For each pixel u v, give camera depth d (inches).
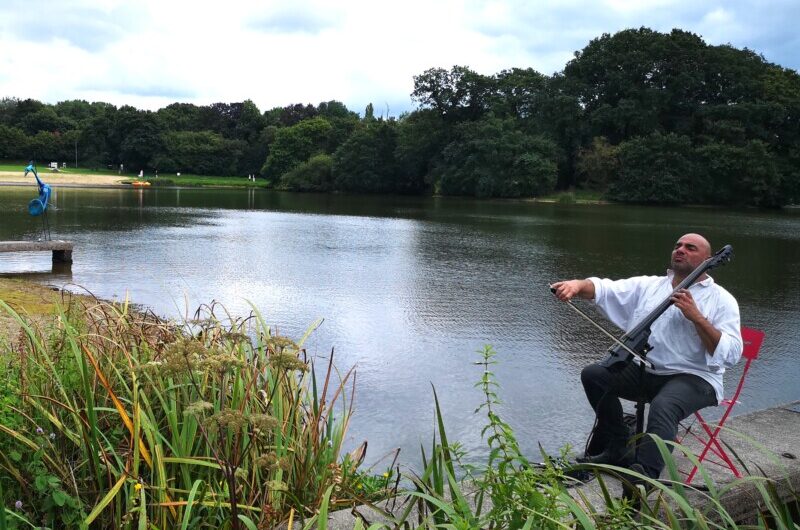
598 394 127.3
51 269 498.0
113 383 108.0
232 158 3759.8
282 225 976.3
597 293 136.2
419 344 312.5
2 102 4566.9
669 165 2119.8
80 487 95.5
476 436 206.2
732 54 2405.3
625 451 127.0
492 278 521.0
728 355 118.7
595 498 112.9
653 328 127.9
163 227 869.8
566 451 91.4
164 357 89.2
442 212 1433.3
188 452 97.4
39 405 96.5
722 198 2176.4
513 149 2225.6
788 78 2440.9
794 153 2180.1
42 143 3772.1
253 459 97.9
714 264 123.7
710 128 2233.0
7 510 84.4
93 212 1104.2
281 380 111.8
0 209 1060.5
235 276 492.1
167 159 3622.0
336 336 324.8
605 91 2425.0
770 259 718.5
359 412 222.8
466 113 2551.7
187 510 81.7
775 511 77.8
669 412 117.4
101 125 3722.9
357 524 74.5
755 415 156.5
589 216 1402.6
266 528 95.2
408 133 2549.2
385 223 1073.5
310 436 105.7
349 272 531.8
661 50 2336.4
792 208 2199.8
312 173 2746.1
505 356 295.3
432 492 86.4
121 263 536.7
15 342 175.5
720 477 123.3
